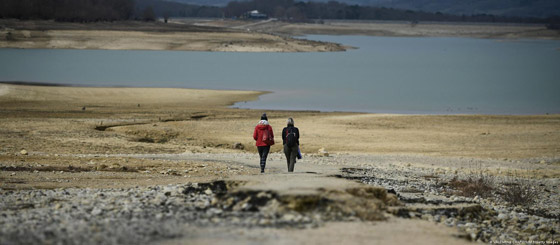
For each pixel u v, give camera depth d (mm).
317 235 16500
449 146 74625
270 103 130875
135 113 100625
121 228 16750
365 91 162750
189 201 21578
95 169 38156
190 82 173875
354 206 19766
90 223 17484
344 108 126688
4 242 14742
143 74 195375
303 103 133000
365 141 77312
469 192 35188
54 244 14750
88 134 72000
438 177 42906
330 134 82250
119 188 27953
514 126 93500
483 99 150000
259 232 16609
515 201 33406
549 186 42750
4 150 52844
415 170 47500
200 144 71062
